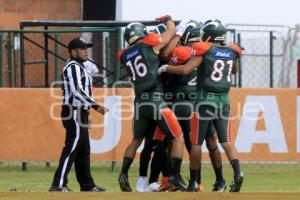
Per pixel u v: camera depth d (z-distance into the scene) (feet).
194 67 113.19
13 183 141.59
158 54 115.96
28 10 206.18
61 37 181.27
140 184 121.70
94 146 156.97
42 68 179.22
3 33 167.94
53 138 157.28
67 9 205.46
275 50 180.45
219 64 113.39
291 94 157.58
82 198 95.76
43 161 157.89
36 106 157.28
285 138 157.79
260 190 133.80
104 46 166.71
